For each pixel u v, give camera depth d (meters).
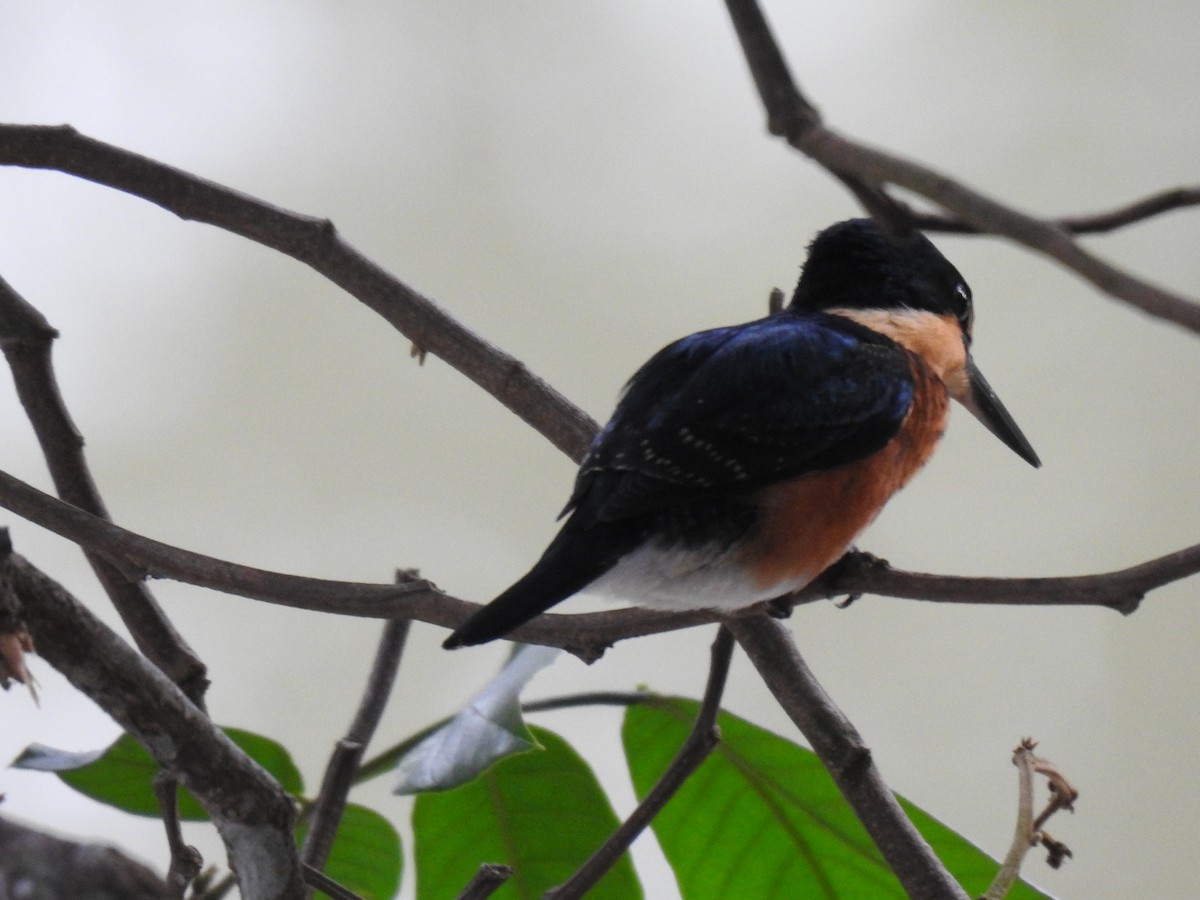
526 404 6.24
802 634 10.26
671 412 6.05
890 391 6.45
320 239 6.23
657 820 6.05
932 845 5.57
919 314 7.36
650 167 11.22
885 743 10.02
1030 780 4.79
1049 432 10.80
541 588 5.46
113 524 4.89
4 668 3.76
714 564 5.87
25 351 5.84
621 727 6.11
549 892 4.96
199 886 5.13
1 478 4.89
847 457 6.21
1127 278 2.84
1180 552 4.75
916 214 3.50
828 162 3.42
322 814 5.21
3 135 5.91
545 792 6.08
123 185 6.06
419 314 6.29
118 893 3.30
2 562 3.84
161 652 5.54
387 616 4.99
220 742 4.21
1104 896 9.68
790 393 6.19
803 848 5.95
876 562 6.20
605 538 5.69
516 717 5.29
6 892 3.23
